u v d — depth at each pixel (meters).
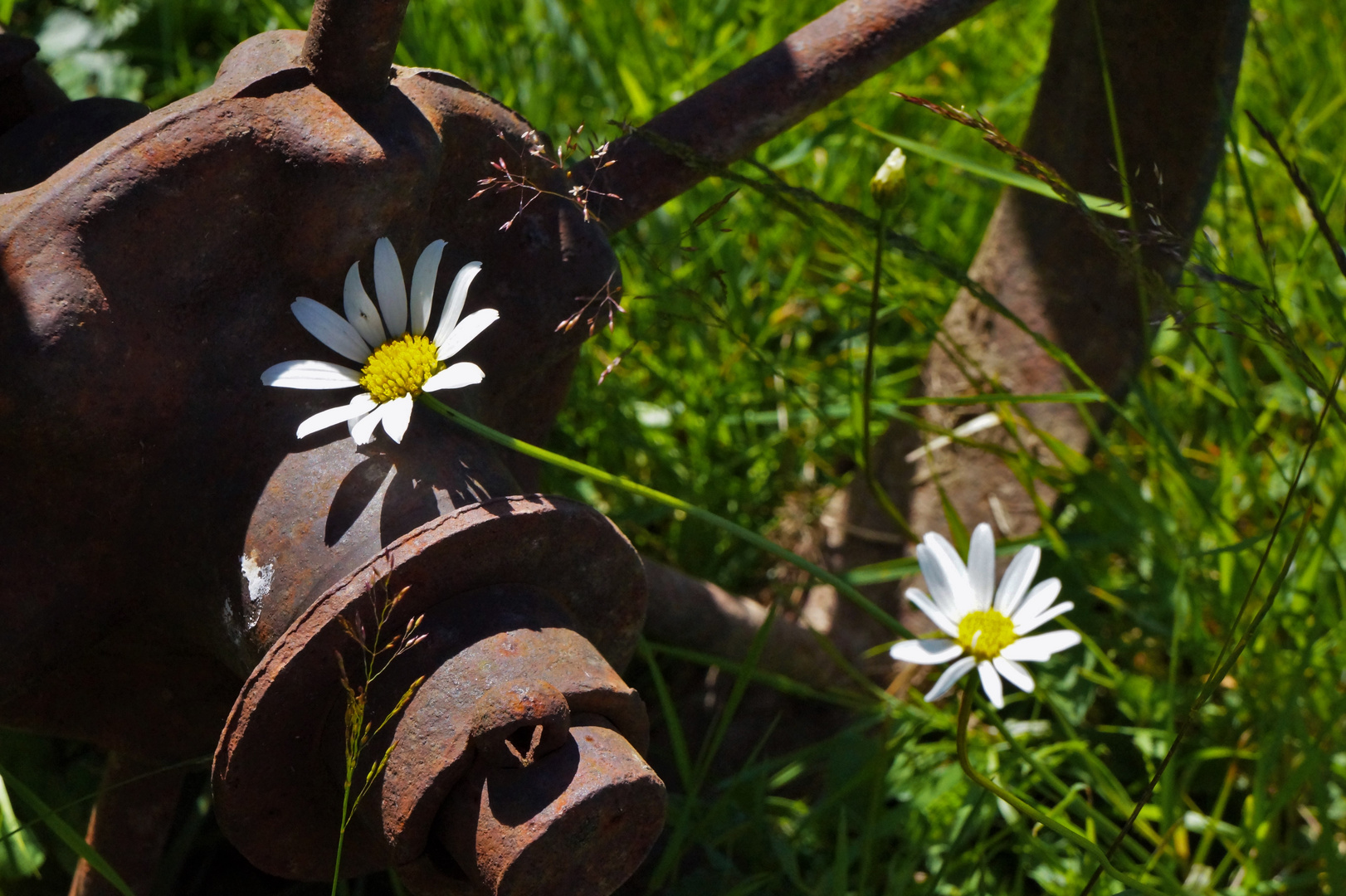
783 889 0.79
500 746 0.63
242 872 0.81
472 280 0.69
